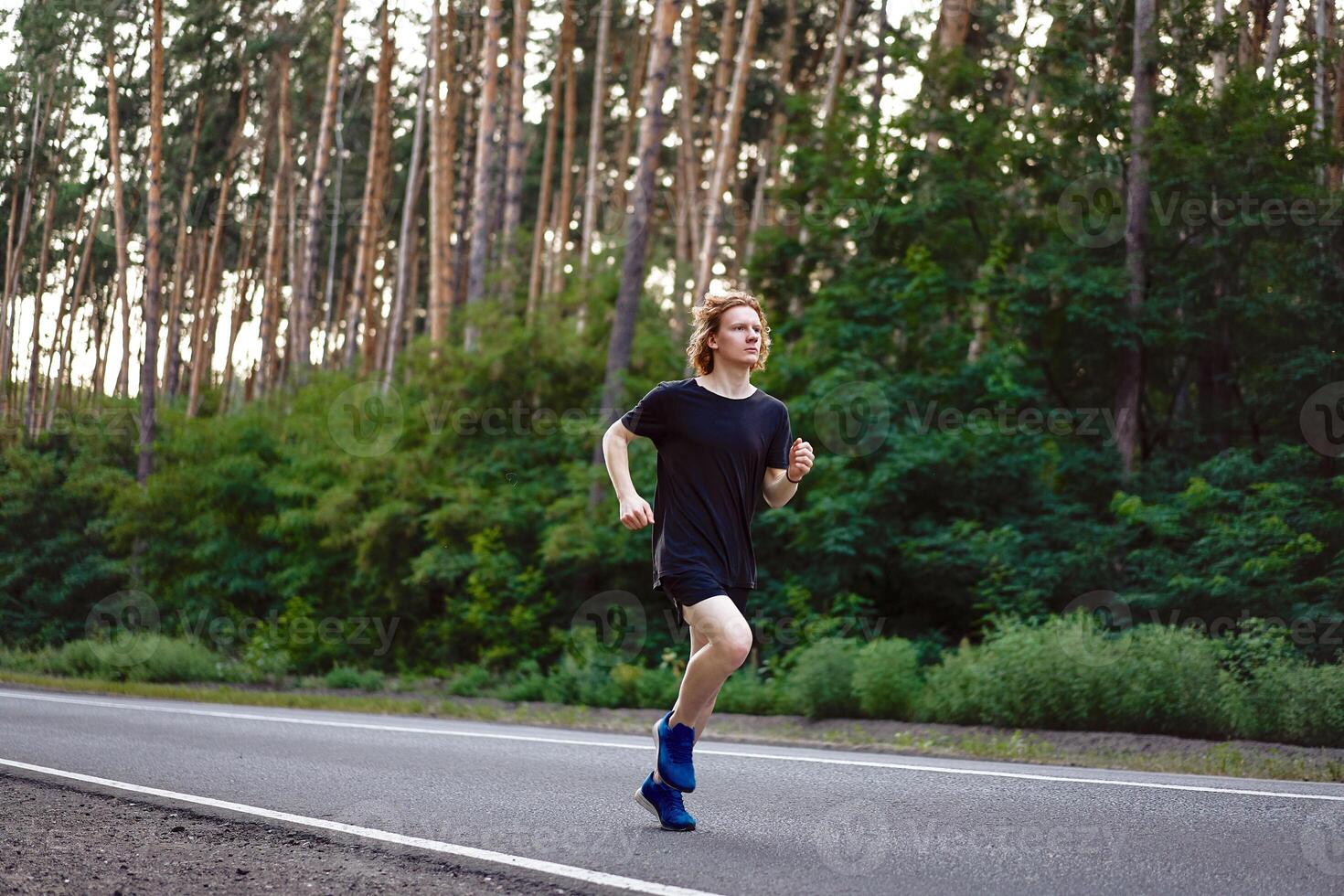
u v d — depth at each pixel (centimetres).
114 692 1476
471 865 367
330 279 3888
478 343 2089
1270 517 1316
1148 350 1634
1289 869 349
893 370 1703
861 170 1742
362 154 4078
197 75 3284
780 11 3328
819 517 1544
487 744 743
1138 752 872
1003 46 1797
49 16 3053
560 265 3105
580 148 3984
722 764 623
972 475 1557
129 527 2353
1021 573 1442
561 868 357
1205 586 1288
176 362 3416
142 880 352
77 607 2622
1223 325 1614
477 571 1775
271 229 3697
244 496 2222
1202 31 1677
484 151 2419
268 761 641
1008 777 568
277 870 365
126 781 555
